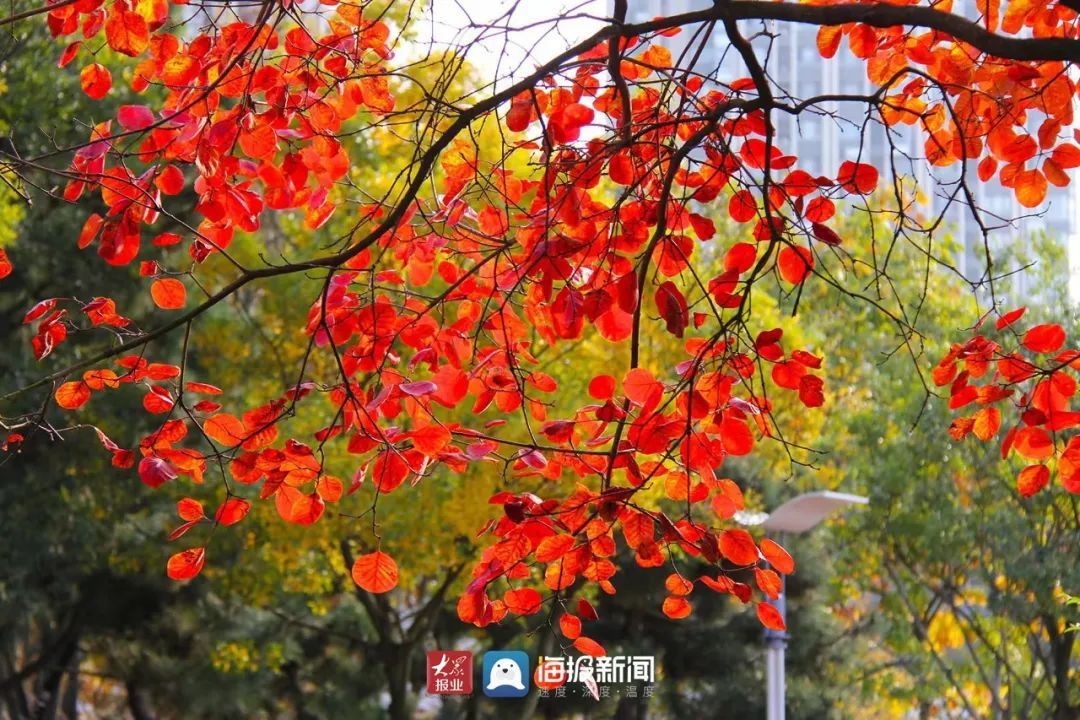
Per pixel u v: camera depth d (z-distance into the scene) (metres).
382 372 4.04
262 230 14.54
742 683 20.11
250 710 17.89
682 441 3.37
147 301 13.79
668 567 18.39
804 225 3.65
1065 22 4.03
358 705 19.09
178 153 3.99
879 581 20.39
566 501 3.51
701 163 3.99
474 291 4.46
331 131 4.14
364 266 4.23
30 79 11.53
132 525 15.96
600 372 12.77
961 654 24.27
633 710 20.22
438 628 19.56
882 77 4.23
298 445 3.48
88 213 12.85
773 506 19.12
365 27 4.08
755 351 3.52
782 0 3.31
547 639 17.17
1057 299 15.80
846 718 21.56
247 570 15.47
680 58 3.72
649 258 3.34
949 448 16.06
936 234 16.62
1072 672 18.06
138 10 3.74
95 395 13.50
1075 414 3.55
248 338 14.56
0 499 13.41
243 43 3.92
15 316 13.34
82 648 19.23
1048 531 16.28
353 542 15.30
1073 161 3.86
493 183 4.42
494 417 12.60
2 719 18.27
